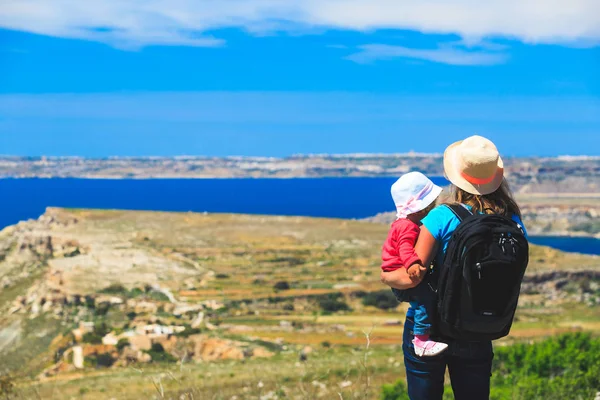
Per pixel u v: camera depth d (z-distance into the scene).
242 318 62.19
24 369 42.75
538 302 71.94
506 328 3.99
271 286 80.75
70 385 24.47
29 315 64.94
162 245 107.38
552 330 48.47
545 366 10.70
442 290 3.98
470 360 4.12
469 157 4.16
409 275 4.11
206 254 103.19
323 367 18.62
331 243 114.62
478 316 3.88
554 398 9.11
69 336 52.97
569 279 83.44
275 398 13.03
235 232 122.25
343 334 51.91
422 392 4.24
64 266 87.62
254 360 35.41
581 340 11.41
